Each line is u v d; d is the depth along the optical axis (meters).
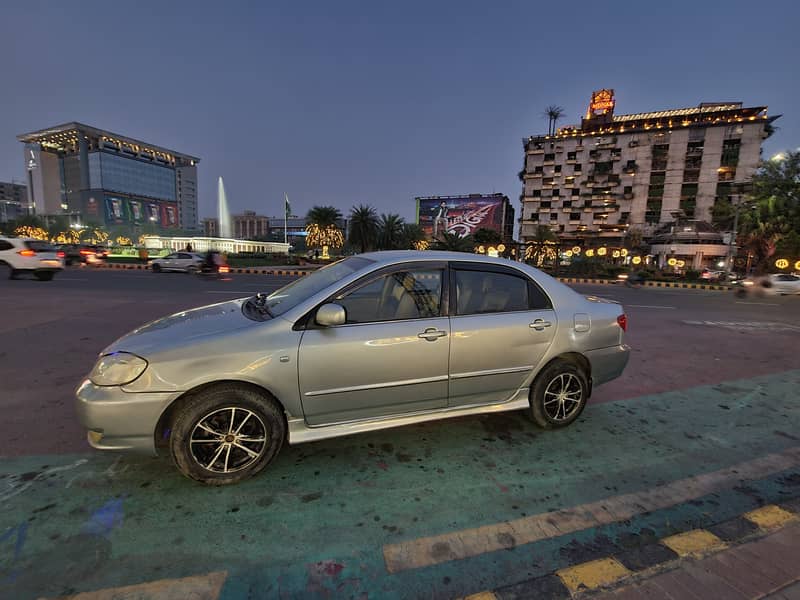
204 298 10.20
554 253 38.41
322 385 2.45
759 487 2.48
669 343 6.52
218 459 2.34
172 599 1.59
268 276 22.67
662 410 3.68
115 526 2.01
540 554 1.89
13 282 12.84
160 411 2.19
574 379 3.22
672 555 1.88
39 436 2.90
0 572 1.70
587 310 3.25
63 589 1.63
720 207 37.94
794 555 1.89
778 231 30.94
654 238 58.50
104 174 159.12
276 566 1.79
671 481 2.54
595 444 3.00
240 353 2.29
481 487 2.43
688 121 67.44
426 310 2.74
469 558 1.86
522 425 3.29
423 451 2.85
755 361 5.42
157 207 181.00
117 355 2.25
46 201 173.50
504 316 2.93
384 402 2.64
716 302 13.98
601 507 2.26
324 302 2.52
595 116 77.31
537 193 77.69
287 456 2.74
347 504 2.24
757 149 62.03
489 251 36.78
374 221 48.88
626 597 1.64
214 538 1.95
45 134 167.88
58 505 2.15
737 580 1.73
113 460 2.60
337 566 1.79
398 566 1.80
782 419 3.51
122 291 11.56
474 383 2.86
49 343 5.41
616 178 70.69
